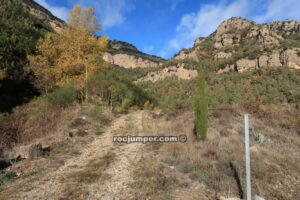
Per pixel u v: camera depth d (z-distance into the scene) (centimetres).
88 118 1145
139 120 1318
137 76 11706
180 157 539
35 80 1636
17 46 1972
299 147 616
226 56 10494
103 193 345
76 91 1616
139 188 364
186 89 7000
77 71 1881
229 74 8100
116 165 505
